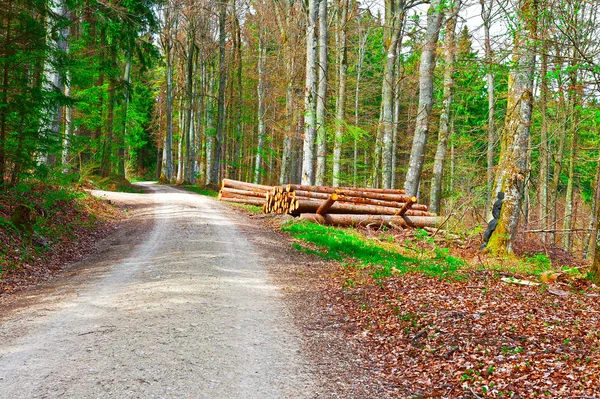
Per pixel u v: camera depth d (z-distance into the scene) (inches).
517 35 442.6
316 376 221.5
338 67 1269.7
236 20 1558.8
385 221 779.4
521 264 507.2
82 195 777.6
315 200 772.6
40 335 261.4
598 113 453.7
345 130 957.8
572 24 396.2
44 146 577.0
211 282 390.0
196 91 1892.2
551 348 227.1
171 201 1008.9
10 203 552.7
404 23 920.3
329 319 315.6
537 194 933.2
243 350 247.8
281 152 2012.8
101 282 391.5
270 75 1451.8
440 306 308.7
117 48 1154.7
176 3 1539.1
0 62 500.1
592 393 181.3
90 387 196.7
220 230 671.1
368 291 371.2
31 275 415.8
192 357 232.8
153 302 327.0
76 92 1049.5
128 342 250.4
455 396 198.5
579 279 355.3
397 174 1791.3
